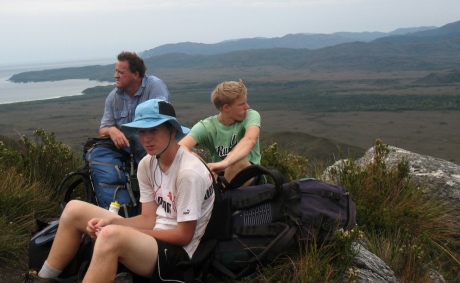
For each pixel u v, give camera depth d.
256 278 3.12
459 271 4.32
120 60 4.69
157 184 3.05
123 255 2.68
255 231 3.04
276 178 3.07
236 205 3.12
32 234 3.46
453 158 128.00
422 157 6.27
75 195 4.93
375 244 4.23
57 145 5.26
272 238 3.04
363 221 4.61
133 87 4.81
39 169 5.00
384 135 173.00
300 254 3.12
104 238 2.63
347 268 3.23
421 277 3.88
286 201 3.14
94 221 2.92
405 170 5.08
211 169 3.27
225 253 3.01
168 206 2.99
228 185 3.22
